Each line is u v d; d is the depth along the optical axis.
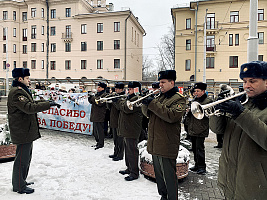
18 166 3.21
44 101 3.43
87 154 5.26
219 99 1.75
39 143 6.07
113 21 28.39
